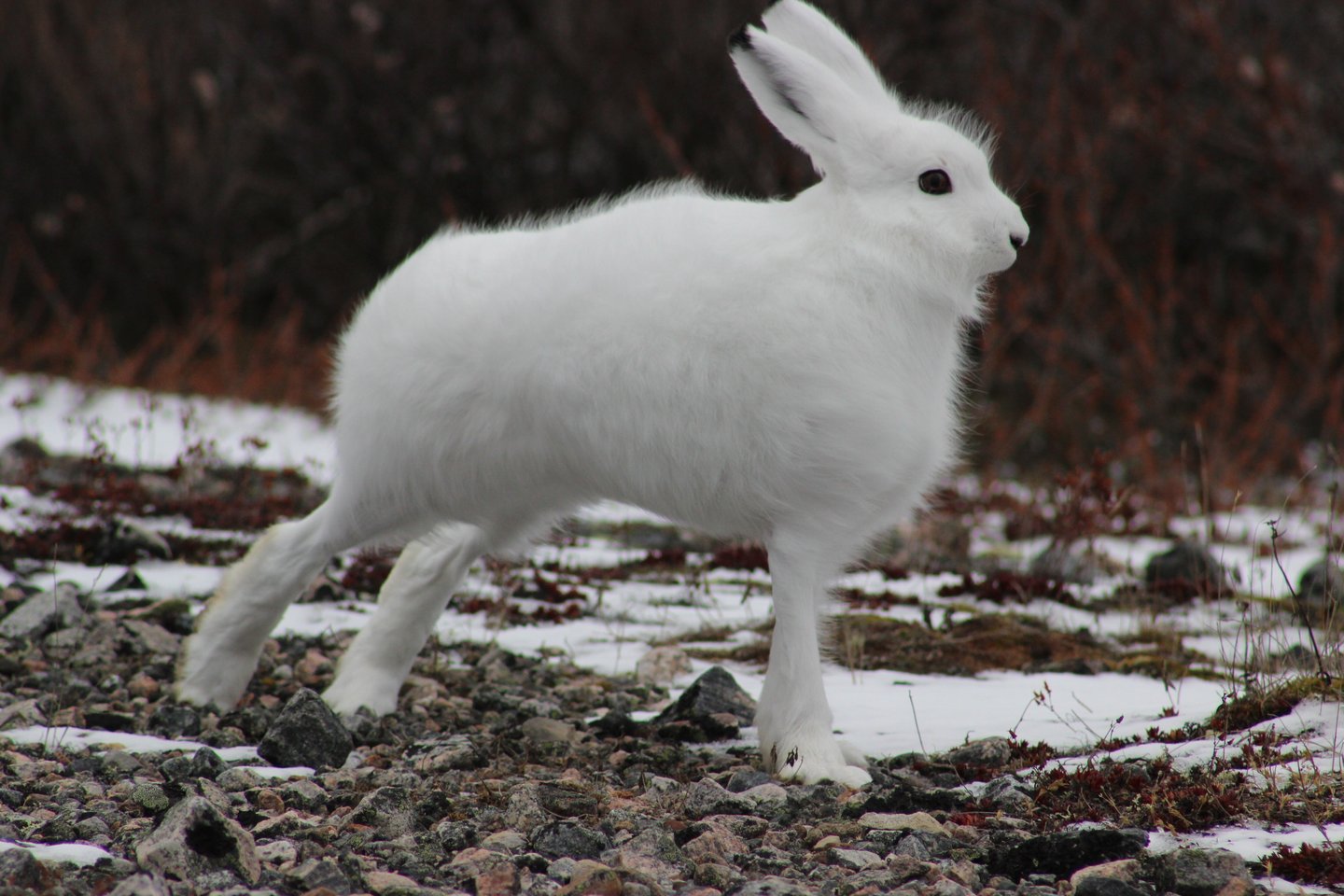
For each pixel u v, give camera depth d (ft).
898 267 33.32
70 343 116.37
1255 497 88.58
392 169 137.39
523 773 35.19
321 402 105.60
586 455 34.50
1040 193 113.39
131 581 53.67
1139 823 30.42
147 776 33.71
